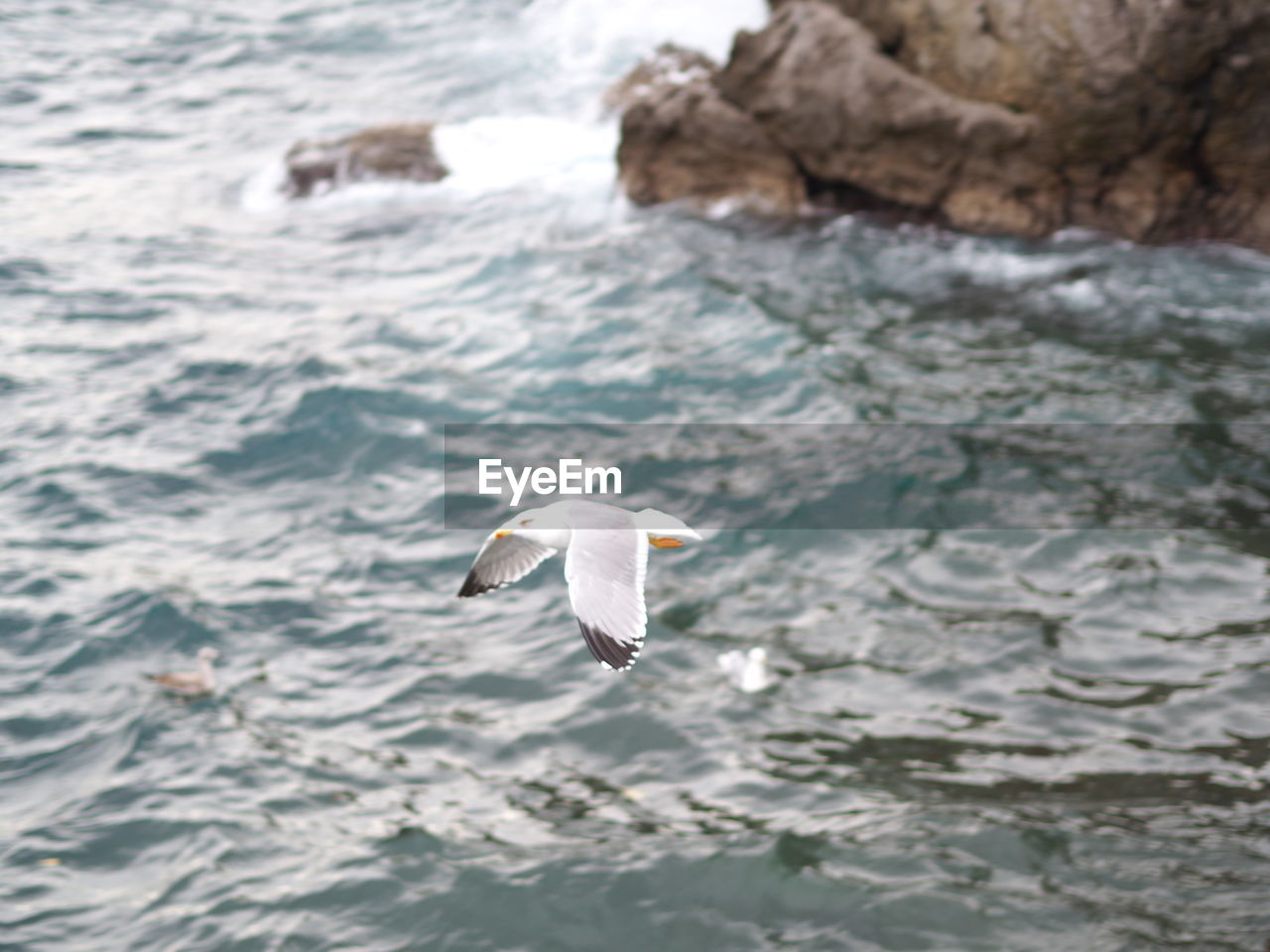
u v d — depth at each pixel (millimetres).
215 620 13328
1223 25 19953
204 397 17797
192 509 15445
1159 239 21312
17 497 15516
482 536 14773
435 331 19578
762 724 11758
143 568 14219
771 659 12617
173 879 10148
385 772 11328
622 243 22016
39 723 11930
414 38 33312
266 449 16625
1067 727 11555
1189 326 18828
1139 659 12367
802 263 21047
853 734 11594
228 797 11000
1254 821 10273
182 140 28109
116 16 35500
